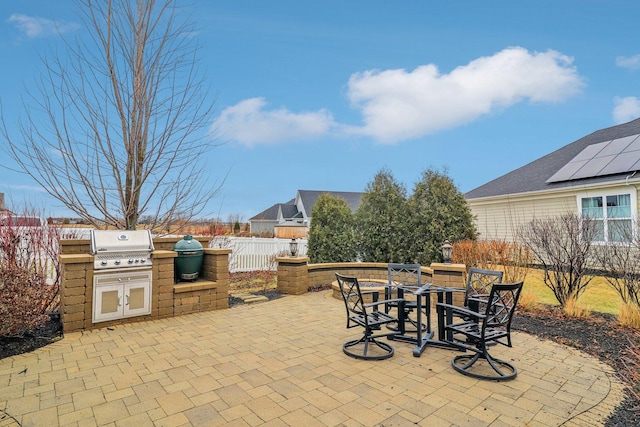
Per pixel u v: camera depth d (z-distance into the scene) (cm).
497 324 383
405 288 469
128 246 533
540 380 346
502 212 1316
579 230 674
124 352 409
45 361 378
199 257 643
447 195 904
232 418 269
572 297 637
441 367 376
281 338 471
